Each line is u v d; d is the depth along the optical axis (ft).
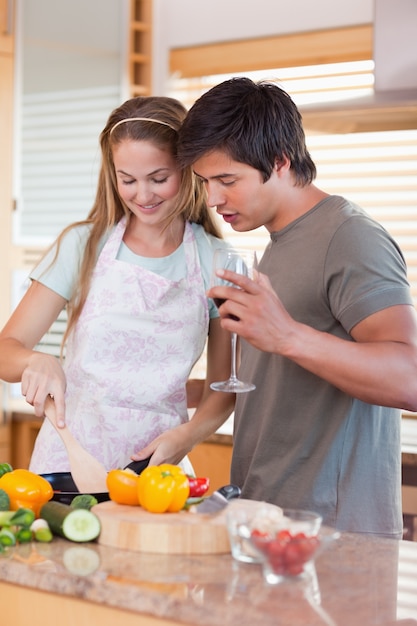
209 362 7.78
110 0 13.14
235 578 4.79
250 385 6.19
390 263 6.05
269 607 4.39
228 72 13.19
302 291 6.35
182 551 5.20
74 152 13.08
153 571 4.87
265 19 12.84
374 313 5.92
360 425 6.25
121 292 7.49
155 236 7.64
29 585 4.89
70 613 4.81
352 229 6.16
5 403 12.41
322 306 6.30
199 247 7.75
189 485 5.88
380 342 5.81
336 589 4.71
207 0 13.24
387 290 5.94
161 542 5.20
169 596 4.49
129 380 7.47
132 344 7.50
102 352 7.48
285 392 6.51
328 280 6.21
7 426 12.43
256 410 6.79
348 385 5.74
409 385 5.70
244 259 5.79
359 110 9.17
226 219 6.61
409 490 10.01
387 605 4.49
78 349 7.56
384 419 6.38
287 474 6.44
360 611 4.39
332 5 12.36
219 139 6.19
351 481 6.22
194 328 7.59
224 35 13.15
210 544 5.21
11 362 6.86
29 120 12.82
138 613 4.58
